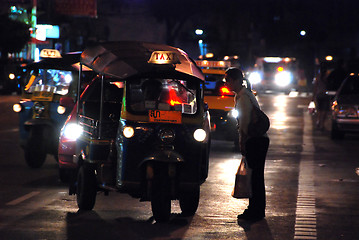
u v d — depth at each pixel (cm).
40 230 1981
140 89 2116
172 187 2056
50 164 3350
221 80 4200
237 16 16600
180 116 2091
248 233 1989
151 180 2045
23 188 2683
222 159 3681
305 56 16450
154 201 2053
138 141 2064
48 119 3122
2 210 2259
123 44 2334
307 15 17012
